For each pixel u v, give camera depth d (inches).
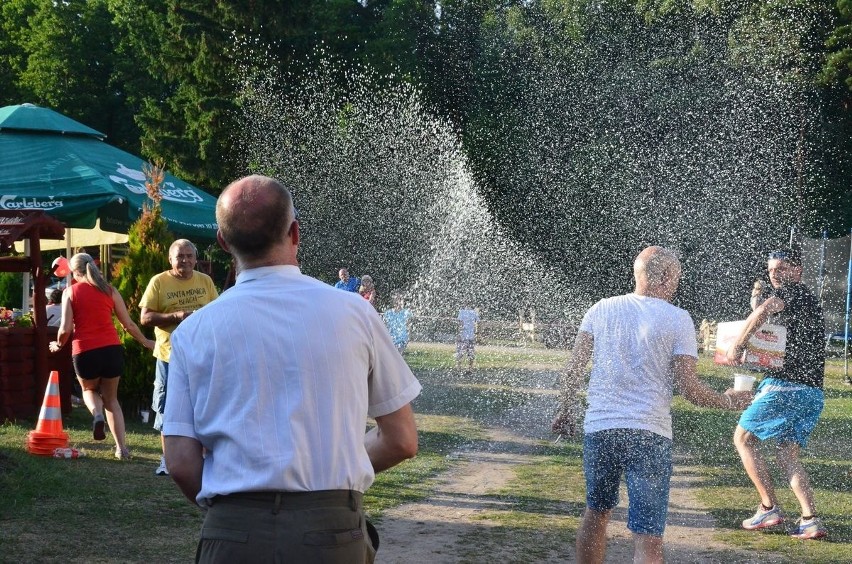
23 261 364.5
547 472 294.8
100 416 295.6
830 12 1044.5
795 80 1060.5
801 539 212.7
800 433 217.5
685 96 1106.7
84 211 429.7
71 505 221.8
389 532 214.8
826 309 711.1
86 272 289.1
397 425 95.5
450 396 503.2
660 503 148.8
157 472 265.0
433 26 1354.6
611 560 192.7
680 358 152.7
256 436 86.2
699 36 1101.7
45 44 1637.6
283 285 91.9
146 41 1460.4
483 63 1288.1
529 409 454.3
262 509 85.7
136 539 196.4
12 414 352.8
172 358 90.7
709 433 379.9
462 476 286.0
